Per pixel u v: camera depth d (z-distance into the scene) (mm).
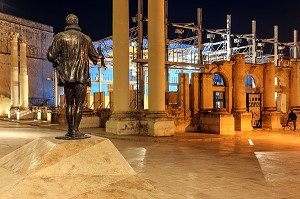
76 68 7496
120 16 21750
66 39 7500
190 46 35781
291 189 8570
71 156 6305
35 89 54594
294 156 13703
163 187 8641
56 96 41312
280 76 28578
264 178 9766
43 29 56312
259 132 23438
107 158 6617
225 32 33094
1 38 50094
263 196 7926
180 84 23922
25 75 40625
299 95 28938
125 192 5973
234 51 36688
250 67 26422
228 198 7742
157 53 20344
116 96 21328
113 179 6242
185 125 23422
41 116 37000
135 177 6543
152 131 19766
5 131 24344
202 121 23328
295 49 34969
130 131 20656
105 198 5707
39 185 5645
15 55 41188
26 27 53531
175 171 10594
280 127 26297
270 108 26594
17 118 38312
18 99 44312
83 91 7578
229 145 17141
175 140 18359
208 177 9828
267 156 13664
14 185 5566
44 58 56344
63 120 31594
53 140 6887
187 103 23859
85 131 22469
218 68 24953
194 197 7785
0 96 49688
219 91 25203
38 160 6164
